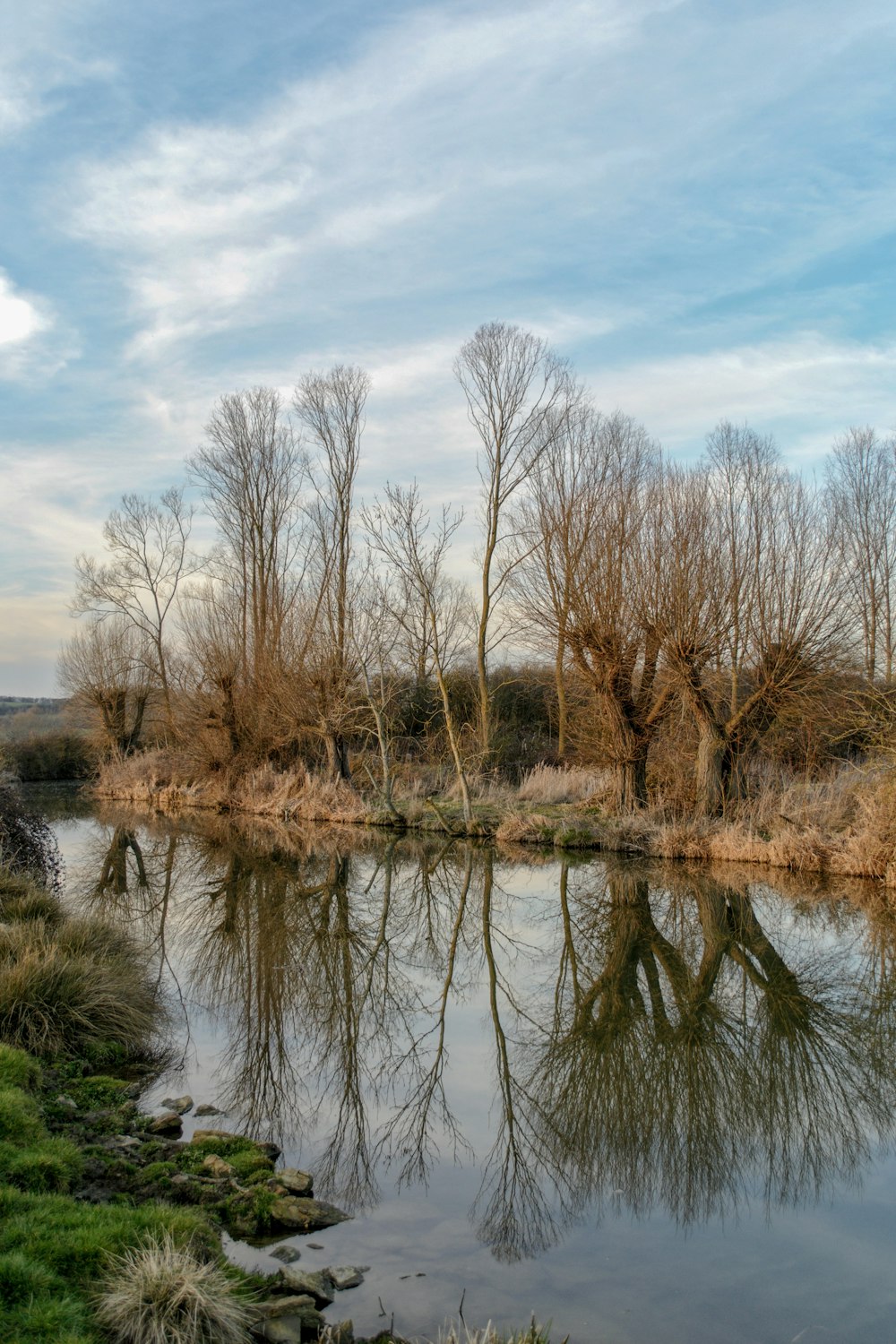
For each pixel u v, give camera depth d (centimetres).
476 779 2750
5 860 1451
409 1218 592
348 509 3091
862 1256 558
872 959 1256
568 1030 987
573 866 1903
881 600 2919
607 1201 628
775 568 1902
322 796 2752
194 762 3384
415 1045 939
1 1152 539
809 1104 802
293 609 3084
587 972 1218
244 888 1775
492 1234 574
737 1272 537
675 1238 578
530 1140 722
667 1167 684
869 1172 679
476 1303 496
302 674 2802
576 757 2812
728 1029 993
